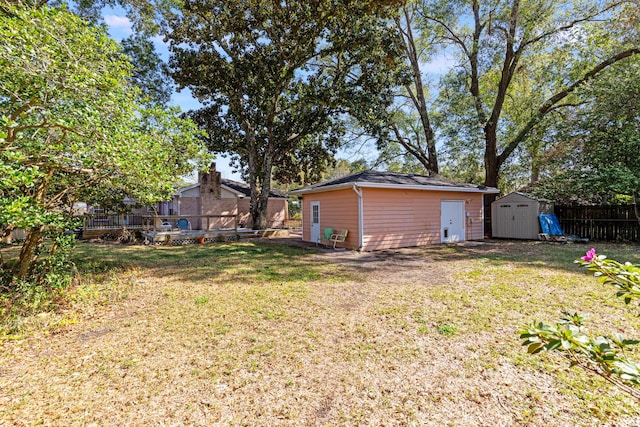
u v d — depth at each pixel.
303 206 15.18
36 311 4.63
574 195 13.52
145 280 6.80
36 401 2.67
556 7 14.39
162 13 13.98
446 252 10.66
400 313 4.60
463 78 16.45
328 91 14.32
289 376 3.02
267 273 7.49
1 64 3.51
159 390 2.82
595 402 2.55
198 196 21.09
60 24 4.04
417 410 2.51
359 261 9.12
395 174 13.42
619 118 11.79
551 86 16.33
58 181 5.33
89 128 4.06
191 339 3.84
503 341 3.65
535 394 2.67
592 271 2.04
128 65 4.84
